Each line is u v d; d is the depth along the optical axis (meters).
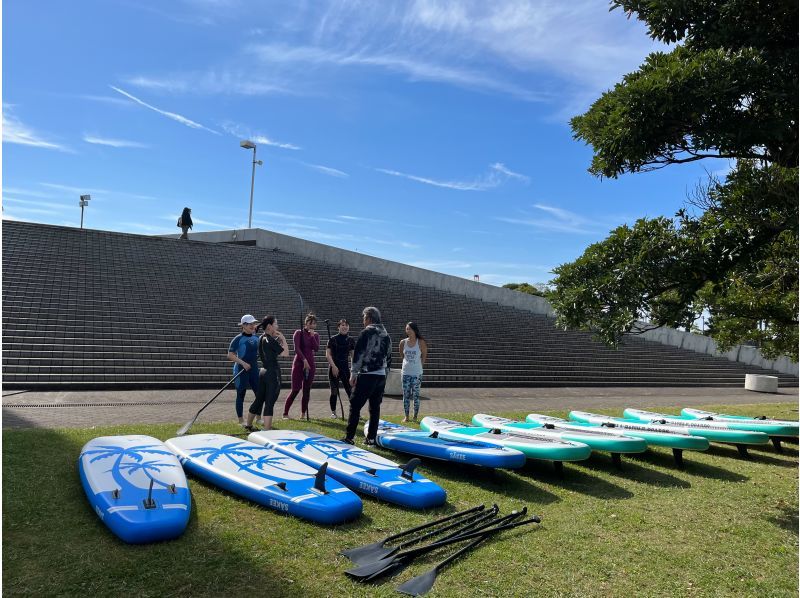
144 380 12.15
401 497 4.99
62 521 4.13
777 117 4.90
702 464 7.38
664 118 5.18
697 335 23.77
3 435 6.42
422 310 20.91
